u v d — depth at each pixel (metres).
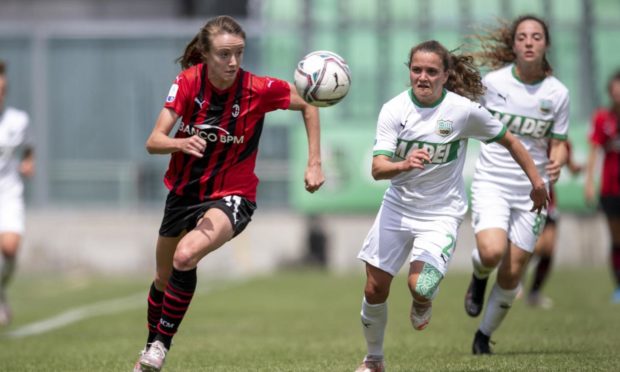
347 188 74.81
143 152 77.88
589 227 74.75
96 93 77.88
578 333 33.56
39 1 91.44
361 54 76.75
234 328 39.12
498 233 27.55
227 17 22.59
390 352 29.92
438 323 40.03
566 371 23.77
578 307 45.31
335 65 23.22
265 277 69.44
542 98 28.64
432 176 23.62
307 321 41.78
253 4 84.31
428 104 23.42
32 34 77.75
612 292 54.03
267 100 23.38
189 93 22.80
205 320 42.53
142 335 37.03
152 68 77.94
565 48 76.38
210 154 23.12
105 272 76.06
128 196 77.88
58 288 63.12
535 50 28.23
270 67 76.81
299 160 75.56
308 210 75.44
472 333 35.75
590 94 75.88
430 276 22.70
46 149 78.06
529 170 24.25
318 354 29.69
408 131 23.48
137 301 53.28
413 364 26.17
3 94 40.97
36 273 75.62
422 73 22.84
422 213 23.72
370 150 74.69
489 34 29.70
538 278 45.72
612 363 25.17
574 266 74.75
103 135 78.06
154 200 77.88
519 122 28.81
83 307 50.53
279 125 76.06
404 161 22.00
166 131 22.53
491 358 26.92
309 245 75.31
